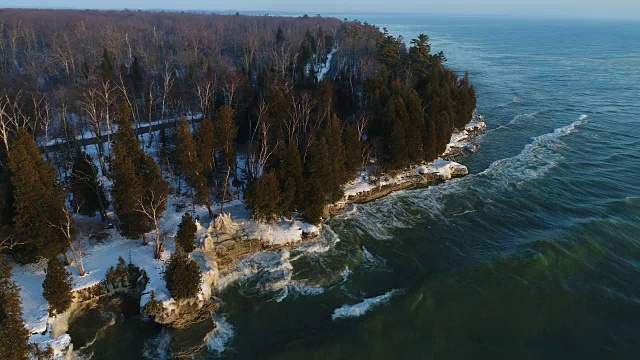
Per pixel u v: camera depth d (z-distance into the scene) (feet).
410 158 258.78
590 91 503.61
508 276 180.96
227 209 213.05
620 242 203.00
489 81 550.77
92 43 416.87
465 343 150.51
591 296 170.91
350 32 525.34
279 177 202.90
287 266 184.24
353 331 153.48
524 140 335.47
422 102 308.19
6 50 415.03
